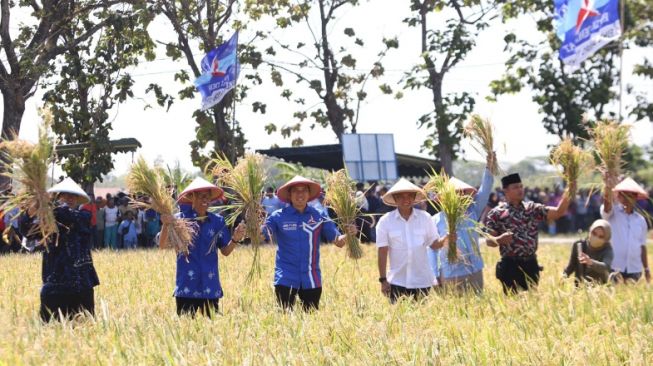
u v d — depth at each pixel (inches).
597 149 489.7
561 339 304.8
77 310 371.6
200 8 1435.8
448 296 386.9
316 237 409.4
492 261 773.3
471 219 428.8
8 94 1284.4
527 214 455.8
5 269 645.9
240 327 310.7
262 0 1524.4
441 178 427.2
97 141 1253.7
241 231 402.0
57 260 370.9
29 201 342.6
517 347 285.7
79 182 1306.6
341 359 268.7
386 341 291.6
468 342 292.8
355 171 1347.2
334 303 392.8
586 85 1585.9
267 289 490.9
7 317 329.1
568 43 978.1
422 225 432.5
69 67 1325.0
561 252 902.4
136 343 277.9
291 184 405.4
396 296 430.0
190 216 393.7
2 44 1277.1
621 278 456.4
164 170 387.5
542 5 1552.7
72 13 1339.8
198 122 1496.1
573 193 460.1
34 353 261.0
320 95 1675.7
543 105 1583.4
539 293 392.2
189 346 272.2
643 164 1889.8
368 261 717.9
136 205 384.8
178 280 392.2
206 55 1274.6
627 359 274.2
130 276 585.6
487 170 455.2
